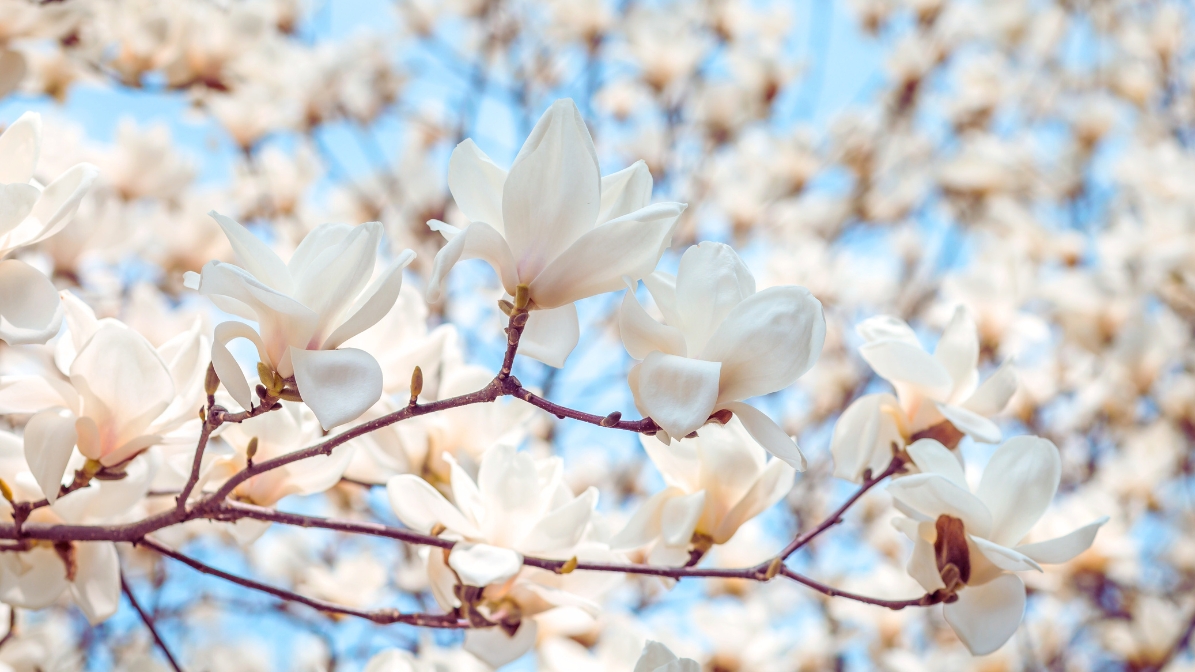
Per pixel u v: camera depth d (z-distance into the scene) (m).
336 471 1.62
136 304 1.98
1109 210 4.02
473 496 1.62
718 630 2.09
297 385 1.43
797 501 3.63
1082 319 3.24
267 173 3.32
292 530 2.91
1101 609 3.29
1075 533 1.56
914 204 4.55
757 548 2.64
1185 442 3.56
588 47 4.18
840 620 3.04
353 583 2.25
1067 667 3.44
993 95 4.45
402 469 1.68
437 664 1.79
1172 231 3.20
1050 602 3.28
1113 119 4.02
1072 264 3.67
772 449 1.45
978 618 1.57
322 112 3.52
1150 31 4.26
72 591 1.60
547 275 1.44
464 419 1.69
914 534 1.59
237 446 1.61
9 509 1.59
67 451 1.50
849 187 4.54
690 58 4.02
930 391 1.63
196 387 1.55
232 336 1.44
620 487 3.68
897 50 4.41
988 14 4.46
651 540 1.64
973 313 2.53
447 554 1.62
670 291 1.47
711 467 1.63
